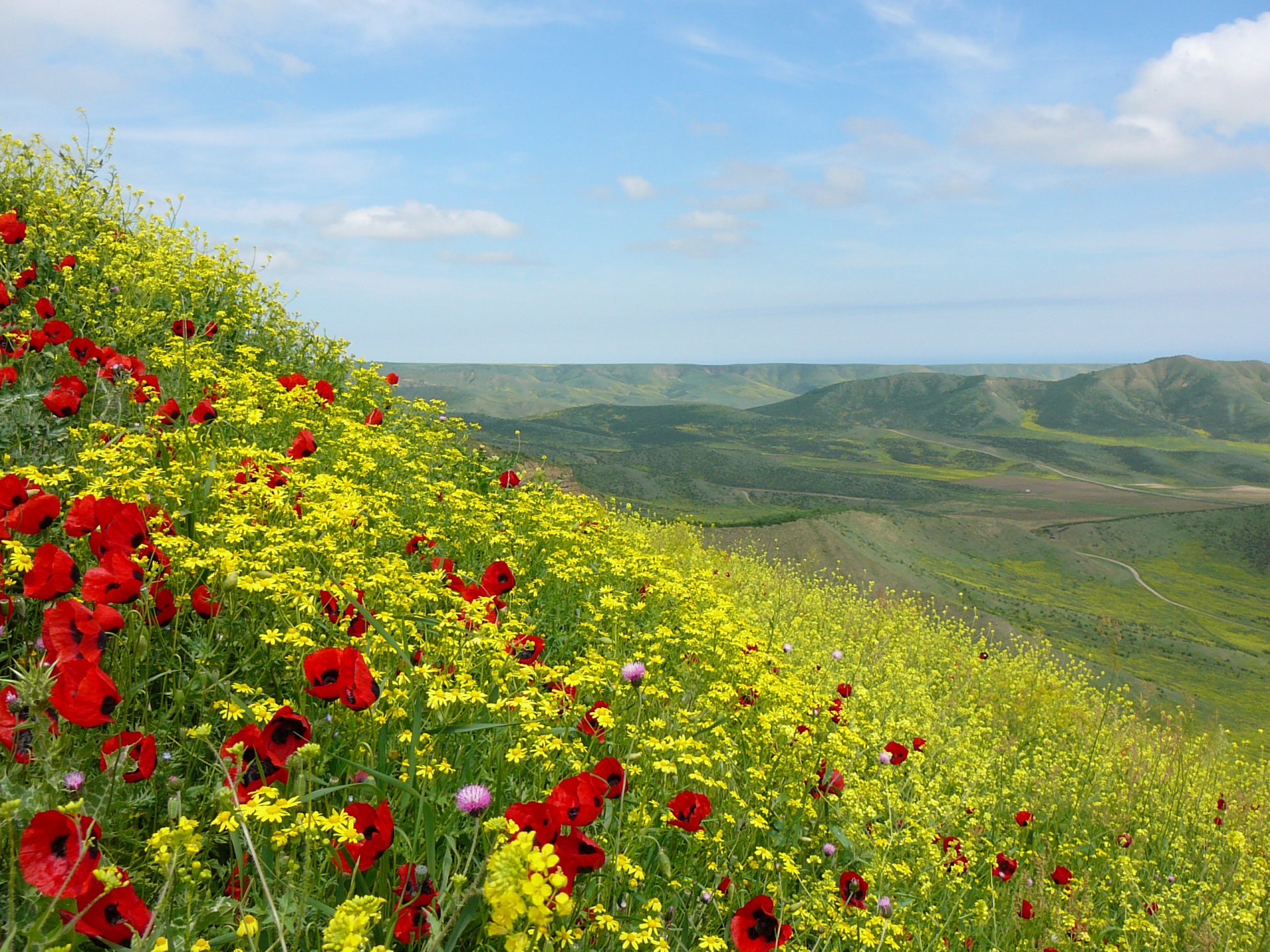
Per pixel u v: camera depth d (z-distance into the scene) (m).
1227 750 10.75
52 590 2.52
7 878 1.85
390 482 6.12
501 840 2.07
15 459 4.28
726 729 4.43
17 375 4.98
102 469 3.85
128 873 2.04
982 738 8.78
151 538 2.94
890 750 5.28
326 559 3.62
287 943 1.93
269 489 3.91
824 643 10.84
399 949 2.28
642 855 3.21
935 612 18.48
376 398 8.32
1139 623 121.19
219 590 2.96
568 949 2.37
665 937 2.81
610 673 4.05
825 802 4.34
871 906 3.66
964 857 4.77
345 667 2.42
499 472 9.16
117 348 6.50
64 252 7.20
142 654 2.56
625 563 6.35
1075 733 10.98
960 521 161.12
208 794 2.40
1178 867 6.77
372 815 2.29
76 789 2.09
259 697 2.82
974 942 4.43
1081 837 6.80
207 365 6.11
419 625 3.44
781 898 3.28
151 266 7.42
